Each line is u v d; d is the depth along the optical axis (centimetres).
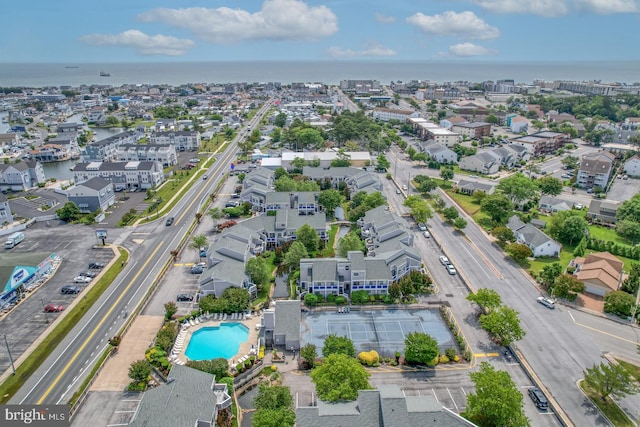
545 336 8150
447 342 8019
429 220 13788
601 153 18262
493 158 19462
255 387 6925
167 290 9700
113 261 11012
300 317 8450
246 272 9694
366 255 11000
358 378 6216
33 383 6962
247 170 19275
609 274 9756
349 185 16600
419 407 5631
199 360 7388
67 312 8862
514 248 10781
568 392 6806
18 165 16900
